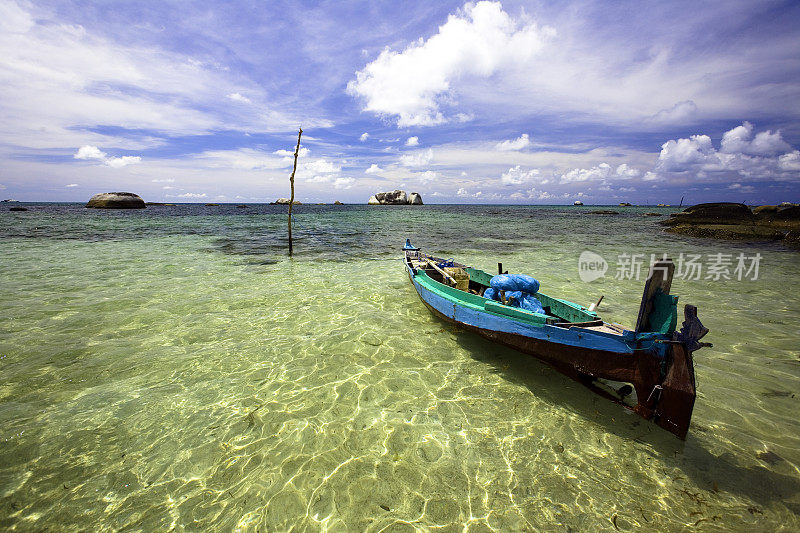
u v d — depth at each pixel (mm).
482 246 21797
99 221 36625
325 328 7523
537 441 4180
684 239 25844
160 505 3293
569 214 67500
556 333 4832
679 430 3898
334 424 4445
